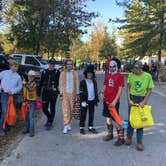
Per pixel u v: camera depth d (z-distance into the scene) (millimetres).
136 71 2793
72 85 3361
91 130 3389
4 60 6199
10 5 10562
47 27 11492
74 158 2568
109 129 3082
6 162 2451
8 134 3270
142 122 2742
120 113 4609
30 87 3242
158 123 3979
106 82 2977
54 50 13055
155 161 2525
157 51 13531
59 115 4418
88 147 2869
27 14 11133
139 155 2668
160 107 5402
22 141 3025
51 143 2982
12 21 11367
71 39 13000
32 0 10898
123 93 7336
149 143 3055
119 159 2557
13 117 3275
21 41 11734
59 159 2539
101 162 2480
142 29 12883
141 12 13055
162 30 12352
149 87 2807
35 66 7926
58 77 3490
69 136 3240
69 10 11742
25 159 2527
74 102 3367
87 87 3293
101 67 25812
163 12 12461
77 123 3832
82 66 22000
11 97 3270
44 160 2510
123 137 2939
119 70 2961
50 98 3484
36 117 4180
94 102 3342
